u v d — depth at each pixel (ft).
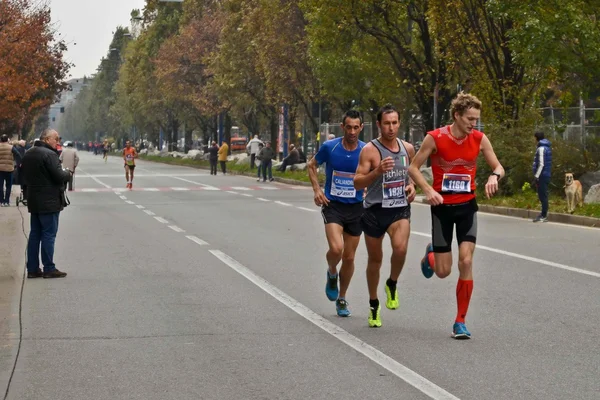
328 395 35.50
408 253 82.07
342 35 206.59
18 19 238.68
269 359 41.81
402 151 48.06
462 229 45.80
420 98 200.64
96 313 54.13
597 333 46.75
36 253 69.31
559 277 66.39
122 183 241.55
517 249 84.53
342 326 49.32
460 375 38.27
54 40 268.41
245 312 53.88
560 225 112.16
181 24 410.31
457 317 45.88
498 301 56.59
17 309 55.77
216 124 436.76
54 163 68.39
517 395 35.09
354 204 51.03
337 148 50.70
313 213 132.77
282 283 65.05
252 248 87.15
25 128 434.71
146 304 57.00
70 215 131.75
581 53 136.87
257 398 35.29
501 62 182.70
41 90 308.40
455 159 45.29
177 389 36.81
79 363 41.52
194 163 402.11
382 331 47.80
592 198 130.31
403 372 38.91
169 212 136.67
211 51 365.40
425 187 45.03
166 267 74.33
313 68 238.68
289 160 275.18
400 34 195.00
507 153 149.07
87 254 83.82
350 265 51.78
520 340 45.19
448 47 177.17
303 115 325.01
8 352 43.80
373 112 246.88
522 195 145.28
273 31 259.80
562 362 40.45
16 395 36.19
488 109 168.25
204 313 53.67
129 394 36.17
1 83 226.17
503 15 139.44
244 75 307.99
